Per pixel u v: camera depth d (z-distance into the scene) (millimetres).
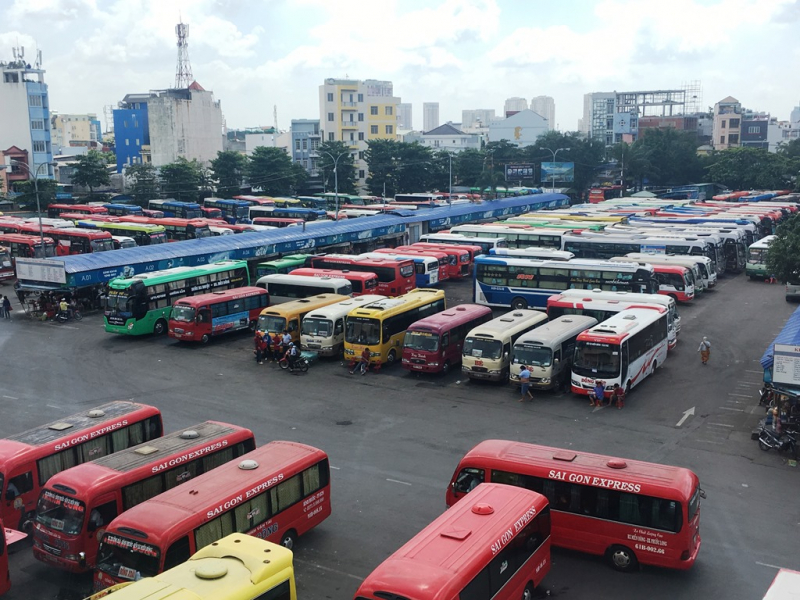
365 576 18922
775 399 27781
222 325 43500
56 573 19703
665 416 30375
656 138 136500
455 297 55781
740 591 17953
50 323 48469
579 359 32438
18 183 106812
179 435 22469
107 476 19438
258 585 14422
